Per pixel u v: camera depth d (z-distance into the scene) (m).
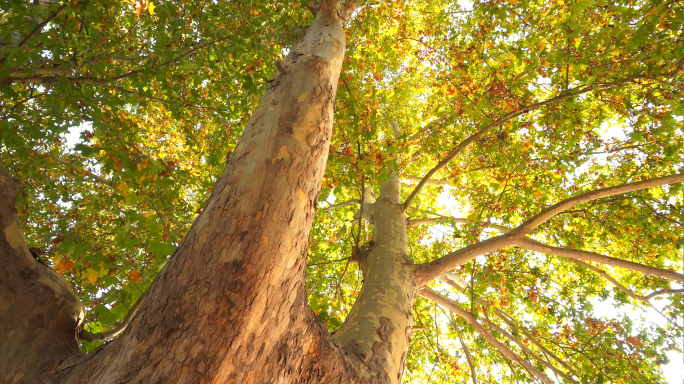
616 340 5.33
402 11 6.48
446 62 5.69
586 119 5.39
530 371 4.07
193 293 1.24
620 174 5.30
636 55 3.88
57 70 3.31
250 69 4.53
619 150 5.01
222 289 1.24
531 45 4.32
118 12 4.23
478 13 4.80
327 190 4.59
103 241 4.05
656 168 4.96
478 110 4.76
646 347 5.26
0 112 3.41
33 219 4.58
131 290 2.25
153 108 6.17
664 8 3.31
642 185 3.21
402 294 3.06
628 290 4.34
